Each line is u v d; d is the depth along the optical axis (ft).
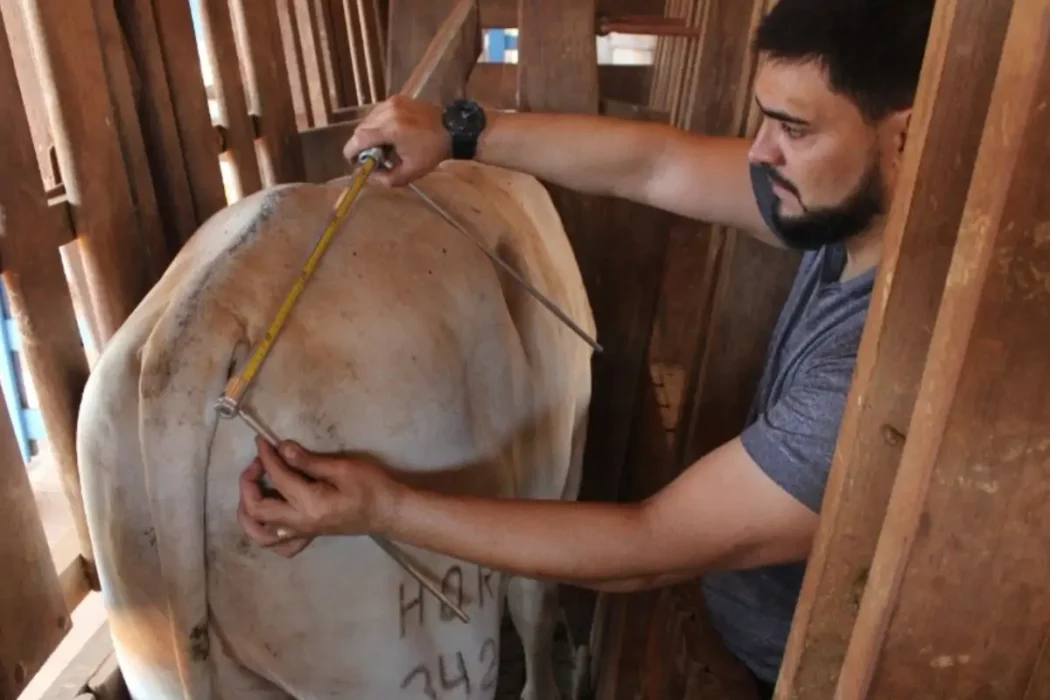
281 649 2.82
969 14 1.41
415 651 3.05
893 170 2.24
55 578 3.35
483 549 2.43
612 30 4.91
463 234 3.21
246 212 2.87
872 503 1.79
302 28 6.24
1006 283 1.36
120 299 3.38
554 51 4.71
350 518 2.41
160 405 2.39
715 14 4.61
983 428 1.47
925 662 1.71
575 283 4.40
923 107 1.51
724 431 4.23
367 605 2.85
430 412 2.84
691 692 3.43
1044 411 1.44
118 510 2.64
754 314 4.01
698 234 6.81
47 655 3.32
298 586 2.73
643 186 3.50
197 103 3.85
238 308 2.55
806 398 2.34
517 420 3.41
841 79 2.13
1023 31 1.26
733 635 3.41
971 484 1.52
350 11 7.12
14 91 2.89
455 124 3.23
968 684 1.72
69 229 3.20
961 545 1.57
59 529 4.82
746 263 3.93
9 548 3.08
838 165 2.25
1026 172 1.29
